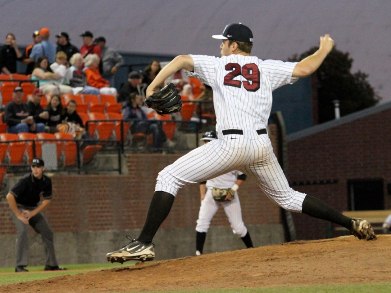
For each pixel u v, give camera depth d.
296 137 91.75
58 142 63.56
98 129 66.94
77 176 64.19
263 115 29.03
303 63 29.44
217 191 52.03
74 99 69.25
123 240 66.44
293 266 28.17
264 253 30.22
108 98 71.75
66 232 63.41
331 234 80.19
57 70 70.62
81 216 64.31
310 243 31.17
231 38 29.30
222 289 25.47
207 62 29.02
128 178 67.25
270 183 29.92
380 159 90.94
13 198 50.72
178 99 29.17
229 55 29.30
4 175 61.00
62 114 65.69
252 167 29.48
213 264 29.36
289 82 29.64
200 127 73.19
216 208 52.81
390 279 26.11
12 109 63.75
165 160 69.38
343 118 91.56
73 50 74.06
